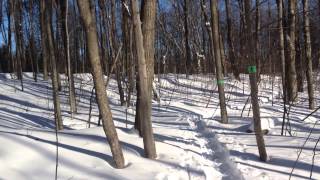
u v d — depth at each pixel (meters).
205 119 11.97
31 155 6.40
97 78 6.10
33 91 19.36
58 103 10.54
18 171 5.99
